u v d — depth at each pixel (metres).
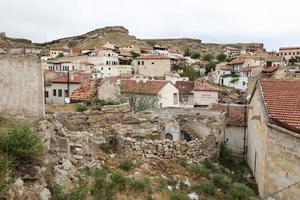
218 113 22.02
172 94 43.59
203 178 13.94
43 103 11.78
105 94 37.41
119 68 82.25
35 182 8.80
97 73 60.47
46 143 10.81
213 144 18.42
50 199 8.56
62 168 10.32
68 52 117.56
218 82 84.06
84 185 9.88
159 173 13.31
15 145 9.06
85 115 19.92
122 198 10.10
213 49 183.62
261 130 13.91
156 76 74.38
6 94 11.41
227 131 22.17
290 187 11.09
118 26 189.25
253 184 15.45
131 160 14.08
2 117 11.31
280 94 13.24
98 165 12.16
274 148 11.95
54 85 45.66
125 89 40.88
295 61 103.00
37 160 9.59
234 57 124.69
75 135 15.16
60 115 19.06
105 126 20.06
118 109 21.64
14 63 11.43
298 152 10.66
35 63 11.61
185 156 16.33
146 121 20.00
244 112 22.66
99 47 114.56
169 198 10.91
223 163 19.12
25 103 11.55
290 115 11.58
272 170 12.12
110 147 16.53
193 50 173.25
